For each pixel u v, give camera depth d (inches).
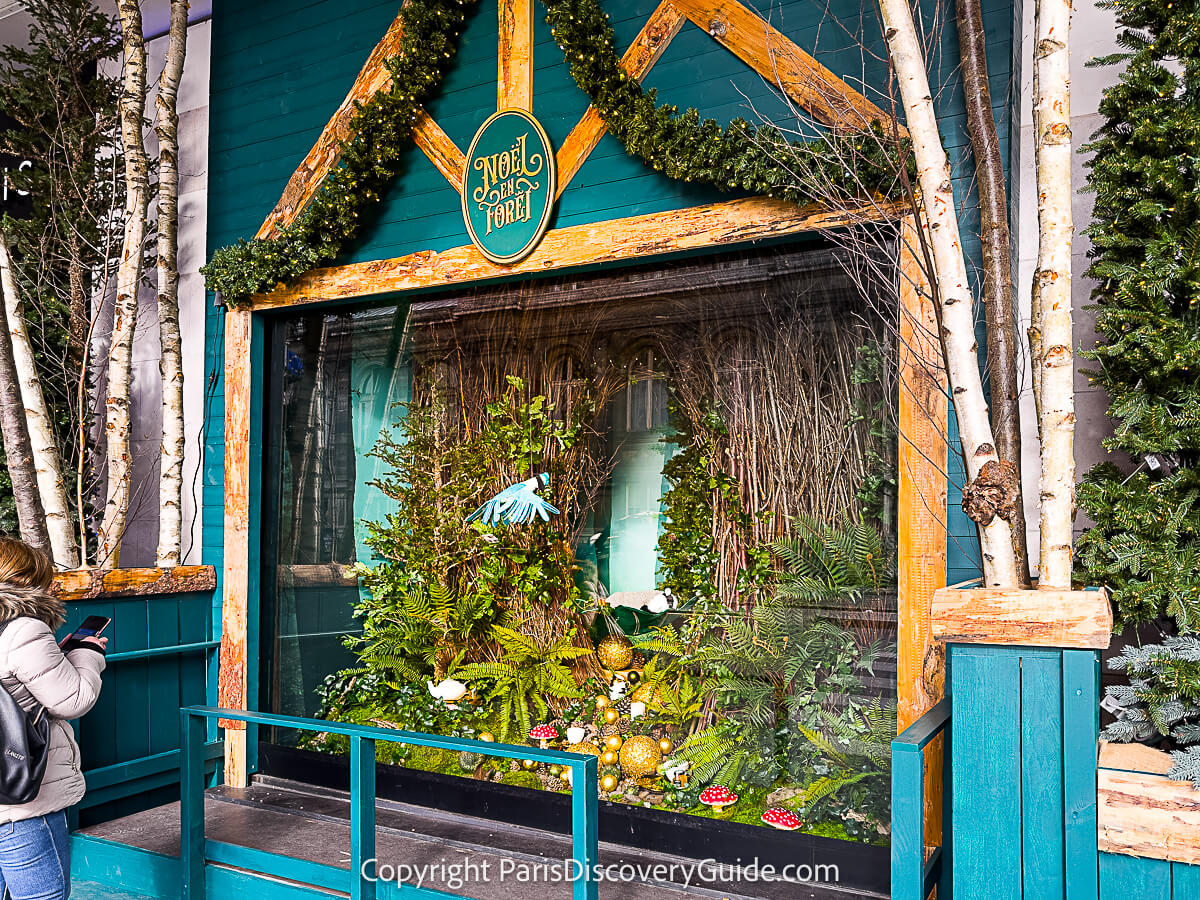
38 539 154.9
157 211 204.4
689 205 136.2
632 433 149.6
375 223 166.4
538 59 150.7
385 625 169.0
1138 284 95.1
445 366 166.4
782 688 132.7
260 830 150.6
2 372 153.4
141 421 222.2
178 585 173.5
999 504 90.0
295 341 181.5
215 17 188.7
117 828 152.9
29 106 210.7
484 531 163.2
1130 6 102.0
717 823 132.3
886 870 120.5
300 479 179.8
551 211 146.9
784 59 129.4
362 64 169.5
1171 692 89.7
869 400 126.7
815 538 131.2
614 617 150.7
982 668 87.0
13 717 91.0
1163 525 93.0
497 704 158.1
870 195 119.6
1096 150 104.1
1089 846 82.7
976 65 106.7
